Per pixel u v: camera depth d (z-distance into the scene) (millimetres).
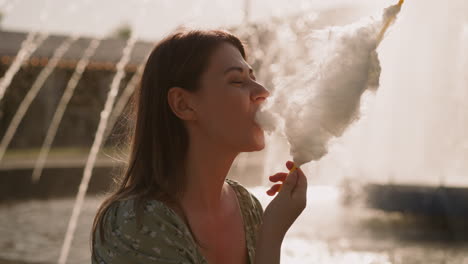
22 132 20453
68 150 19031
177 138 1223
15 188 9789
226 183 1397
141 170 1227
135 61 21797
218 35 1226
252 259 1317
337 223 6918
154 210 1118
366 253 5383
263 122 1166
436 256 5281
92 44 22234
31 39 21297
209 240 1235
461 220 6934
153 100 1230
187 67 1197
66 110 21188
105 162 10836
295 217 1229
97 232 1156
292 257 5219
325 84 1108
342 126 1112
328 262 5012
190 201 1231
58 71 21125
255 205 1409
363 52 1090
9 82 20297
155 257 1099
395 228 6660
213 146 1214
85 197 10047
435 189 7121
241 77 1194
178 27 1261
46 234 6516
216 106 1182
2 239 6125
